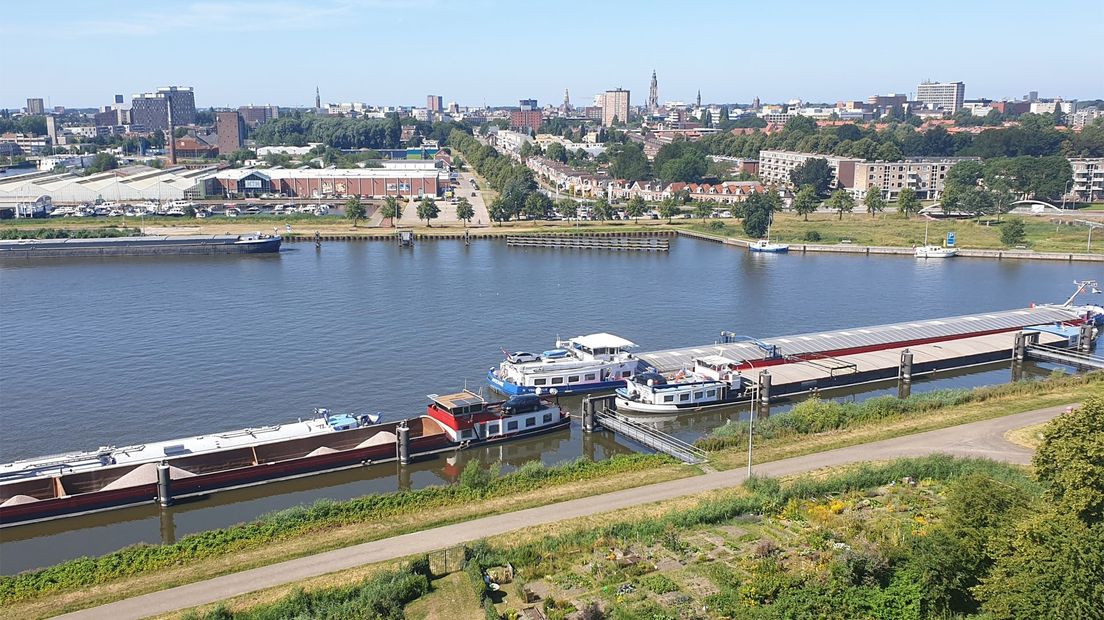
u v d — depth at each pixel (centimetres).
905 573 6538
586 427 11138
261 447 9762
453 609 6397
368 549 7338
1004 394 11806
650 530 7631
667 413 11875
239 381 12912
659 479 8938
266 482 9375
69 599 6544
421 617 6291
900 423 10612
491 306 18075
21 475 8756
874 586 6519
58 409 11694
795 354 13800
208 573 6906
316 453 9725
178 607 6394
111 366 13562
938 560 6331
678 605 6431
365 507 8212
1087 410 7038
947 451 9588
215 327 16012
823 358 13775
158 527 8569
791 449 9731
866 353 14100
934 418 10788
